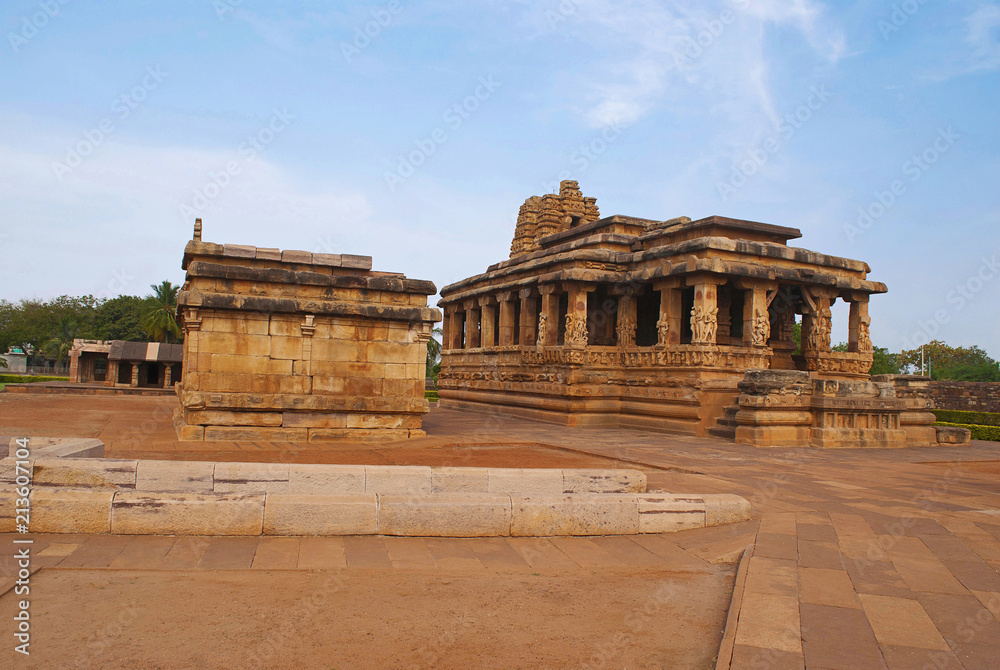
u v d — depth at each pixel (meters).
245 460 14.34
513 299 33.66
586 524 9.30
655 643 5.89
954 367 73.50
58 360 82.56
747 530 9.61
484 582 7.32
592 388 27.45
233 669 5.12
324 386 19.03
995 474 15.95
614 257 28.05
